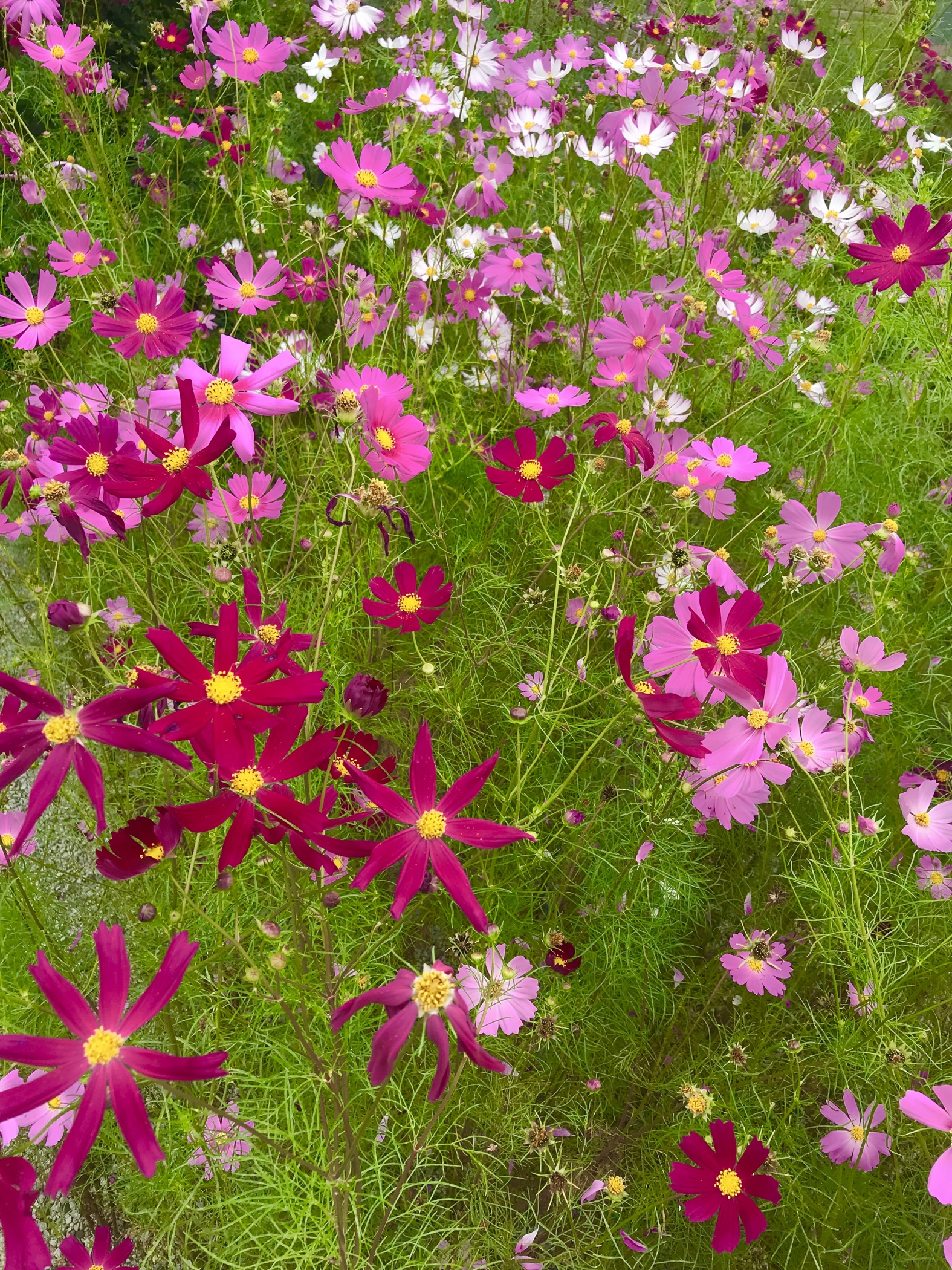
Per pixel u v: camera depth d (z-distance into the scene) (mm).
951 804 743
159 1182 648
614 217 1124
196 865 664
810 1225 717
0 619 900
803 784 862
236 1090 702
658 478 834
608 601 746
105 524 655
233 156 1038
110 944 425
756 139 1232
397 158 988
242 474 822
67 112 1089
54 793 440
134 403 841
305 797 521
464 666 870
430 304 1039
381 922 625
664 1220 707
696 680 604
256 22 1251
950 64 1555
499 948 619
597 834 788
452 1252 684
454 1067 681
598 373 948
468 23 1145
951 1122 497
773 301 1109
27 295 821
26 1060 406
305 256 1011
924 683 938
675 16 1378
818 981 823
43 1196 690
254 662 479
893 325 1054
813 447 1060
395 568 723
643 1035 777
